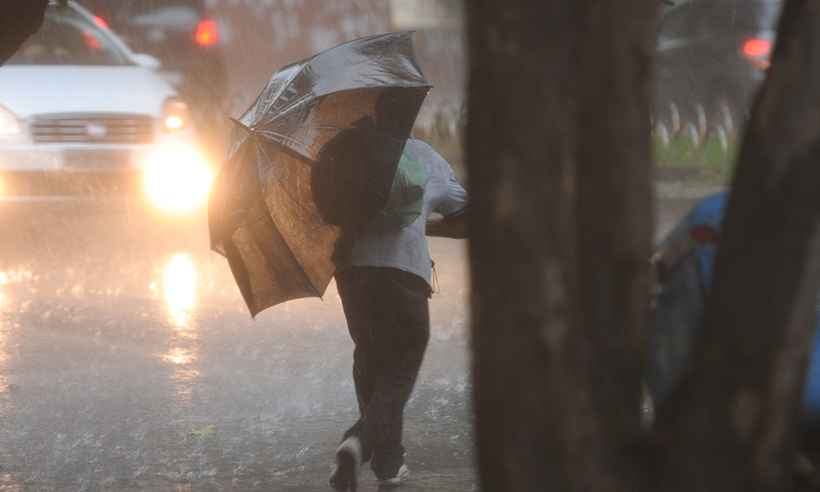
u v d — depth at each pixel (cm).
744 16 4700
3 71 3734
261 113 1399
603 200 689
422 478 1525
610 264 691
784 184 649
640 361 700
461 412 1833
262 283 1431
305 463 1611
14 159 3588
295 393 1955
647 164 693
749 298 652
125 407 1867
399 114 1402
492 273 675
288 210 1402
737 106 4666
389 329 1416
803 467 883
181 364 2131
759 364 650
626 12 684
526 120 668
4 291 2702
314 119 1386
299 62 1452
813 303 654
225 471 1577
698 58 4684
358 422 1428
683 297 948
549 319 668
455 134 4712
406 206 1388
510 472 675
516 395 672
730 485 659
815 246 646
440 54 6488
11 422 1786
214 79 4459
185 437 1719
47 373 2064
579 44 685
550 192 669
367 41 1443
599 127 686
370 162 1360
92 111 3628
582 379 677
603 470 679
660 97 4694
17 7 1357
